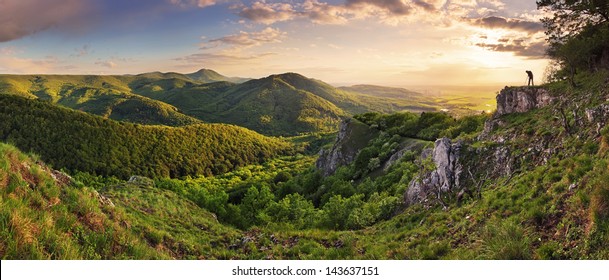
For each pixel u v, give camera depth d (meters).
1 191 10.45
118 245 12.11
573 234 10.69
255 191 58.28
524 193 16.58
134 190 27.08
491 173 26.12
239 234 22.19
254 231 23.25
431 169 30.94
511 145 27.08
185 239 18.41
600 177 11.27
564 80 34.62
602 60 31.42
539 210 13.20
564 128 23.02
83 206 12.85
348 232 22.20
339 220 35.41
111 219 14.60
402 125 89.25
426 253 14.86
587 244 9.75
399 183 41.47
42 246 9.14
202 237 20.23
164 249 15.33
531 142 25.61
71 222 11.34
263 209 53.41
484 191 22.91
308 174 104.38
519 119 34.06
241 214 49.88
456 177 27.69
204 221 25.17
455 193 26.17
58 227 10.72
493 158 27.33
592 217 10.09
